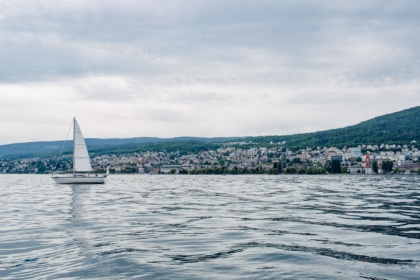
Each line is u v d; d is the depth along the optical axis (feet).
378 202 167.43
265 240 81.51
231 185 377.71
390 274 57.26
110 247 75.20
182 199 189.57
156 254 69.51
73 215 123.75
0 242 80.28
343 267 60.85
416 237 84.23
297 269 60.03
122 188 307.78
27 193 236.43
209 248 74.23
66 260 65.67
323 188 303.68
